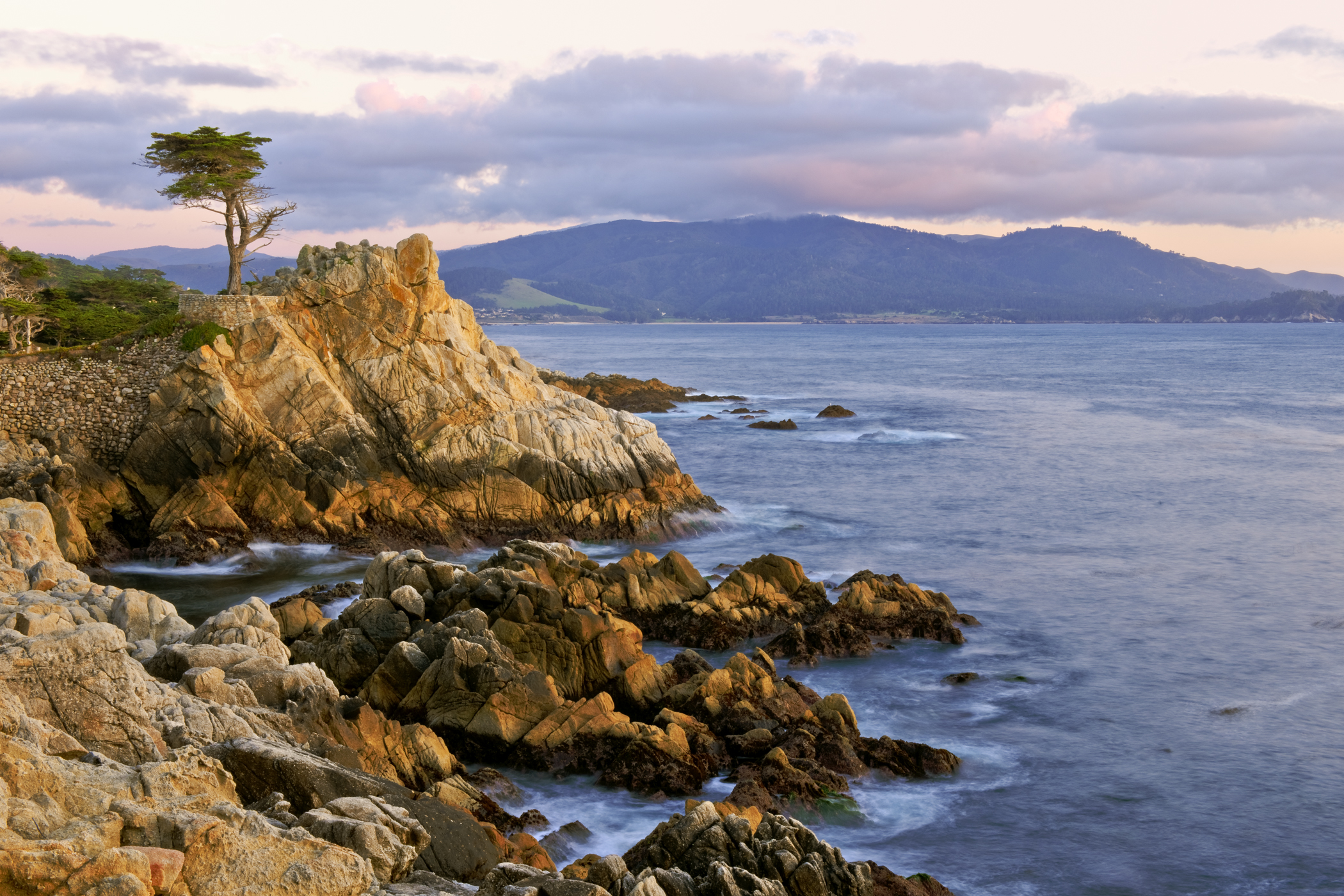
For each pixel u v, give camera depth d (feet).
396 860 56.03
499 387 213.46
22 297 274.57
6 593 94.32
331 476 189.57
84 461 187.21
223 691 81.61
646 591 148.97
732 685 116.26
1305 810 100.68
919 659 140.46
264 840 48.34
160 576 172.04
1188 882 88.79
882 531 216.74
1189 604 165.58
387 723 94.07
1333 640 148.77
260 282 240.53
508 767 104.63
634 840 90.63
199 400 189.37
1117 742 115.24
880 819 98.07
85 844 43.14
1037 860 91.30
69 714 60.23
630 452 211.20
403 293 204.95
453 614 122.11
